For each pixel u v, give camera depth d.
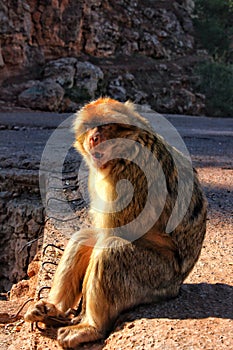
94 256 4.03
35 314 4.23
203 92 33.97
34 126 18.94
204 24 40.69
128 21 35.69
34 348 4.11
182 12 41.00
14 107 25.28
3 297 7.83
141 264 4.01
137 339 3.62
